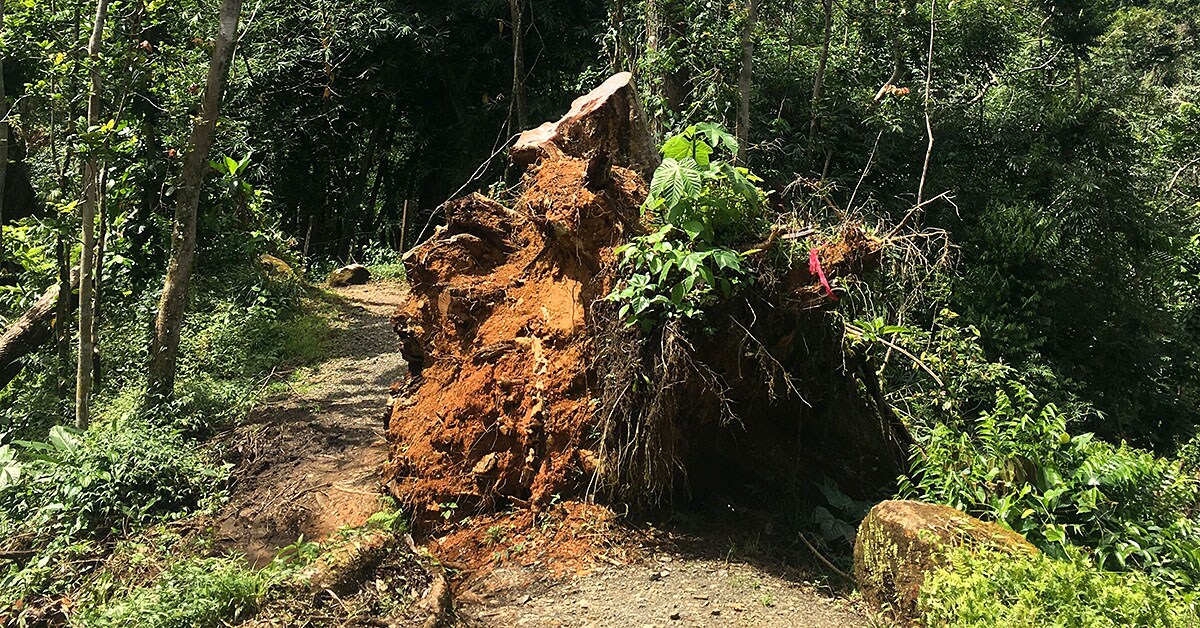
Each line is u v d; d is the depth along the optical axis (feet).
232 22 25.53
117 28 26.32
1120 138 47.93
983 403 28.12
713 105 40.14
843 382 18.54
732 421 17.69
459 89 63.62
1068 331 43.88
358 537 15.29
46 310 30.09
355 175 72.08
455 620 13.87
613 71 46.44
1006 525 15.42
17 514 19.04
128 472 19.93
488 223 19.84
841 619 14.16
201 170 25.88
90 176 24.85
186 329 33.91
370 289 47.29
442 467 18.24
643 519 17.16
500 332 18.89
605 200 17.69
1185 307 55.67
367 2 57.36
